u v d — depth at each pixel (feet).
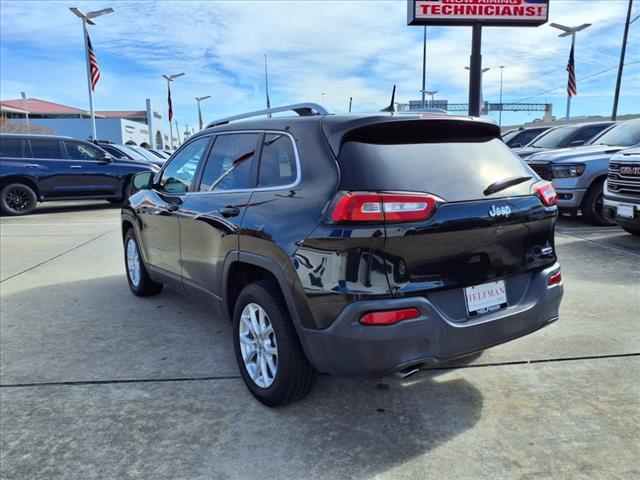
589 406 9.60
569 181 27.04
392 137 8.77
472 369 11.21
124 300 16.92
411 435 8.87
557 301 9.78
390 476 7.84
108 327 14.37
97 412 9.83
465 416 9.41
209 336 13.62
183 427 9.27
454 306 8.41
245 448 8.60
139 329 14.19
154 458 8.39
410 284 7.95
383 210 7.75
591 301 15.19
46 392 10.63
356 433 8.96
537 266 9.56
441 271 8.23
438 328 8.07
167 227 13.67
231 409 9.87
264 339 9.87
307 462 8.21
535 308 9.30
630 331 12.96
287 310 9.27
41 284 18.98
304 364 9.23
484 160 9.29
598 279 17.33
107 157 43.11
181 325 14.48
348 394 10.32
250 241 9.67
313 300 8.25
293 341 9.15
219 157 11.91
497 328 8.76
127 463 8.28
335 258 7.94
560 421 9.14
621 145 28.19
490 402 9.86
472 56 43.96
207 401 10.19
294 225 8.61
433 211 8.02
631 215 21.07
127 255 17.79
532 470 7.88
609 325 13.37
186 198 12.65
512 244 9.07
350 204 7.80
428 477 7.79
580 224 28.19
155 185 15.19
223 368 11.69
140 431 9.16
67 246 26.58
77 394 10.53
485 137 9.91
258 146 10.49
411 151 8.66
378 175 8.05
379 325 7.76
